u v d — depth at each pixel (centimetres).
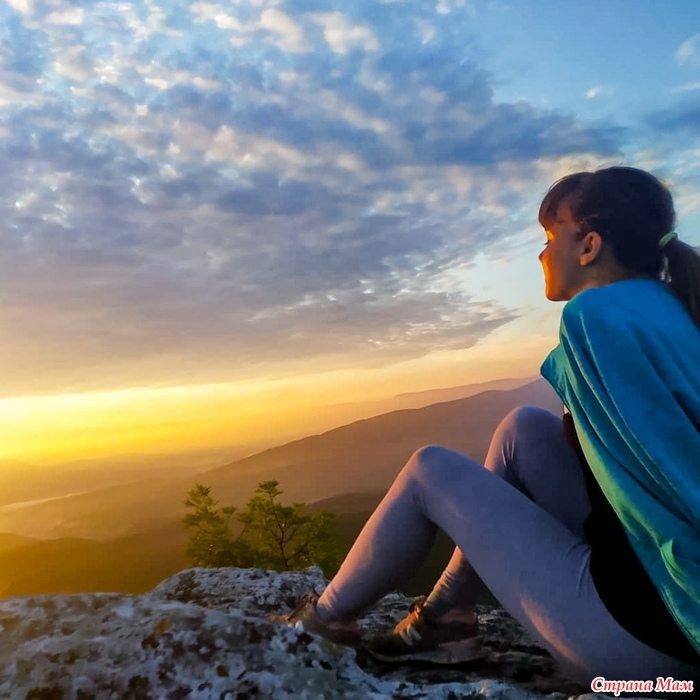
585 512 173
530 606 149
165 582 298
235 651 136
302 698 128
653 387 128
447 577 176
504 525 154
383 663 176
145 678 128
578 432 142
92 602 154
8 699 123
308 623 175
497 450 187
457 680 168
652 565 128
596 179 162
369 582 168
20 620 147
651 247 157
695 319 150
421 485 164
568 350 142
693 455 122
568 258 166
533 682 169
